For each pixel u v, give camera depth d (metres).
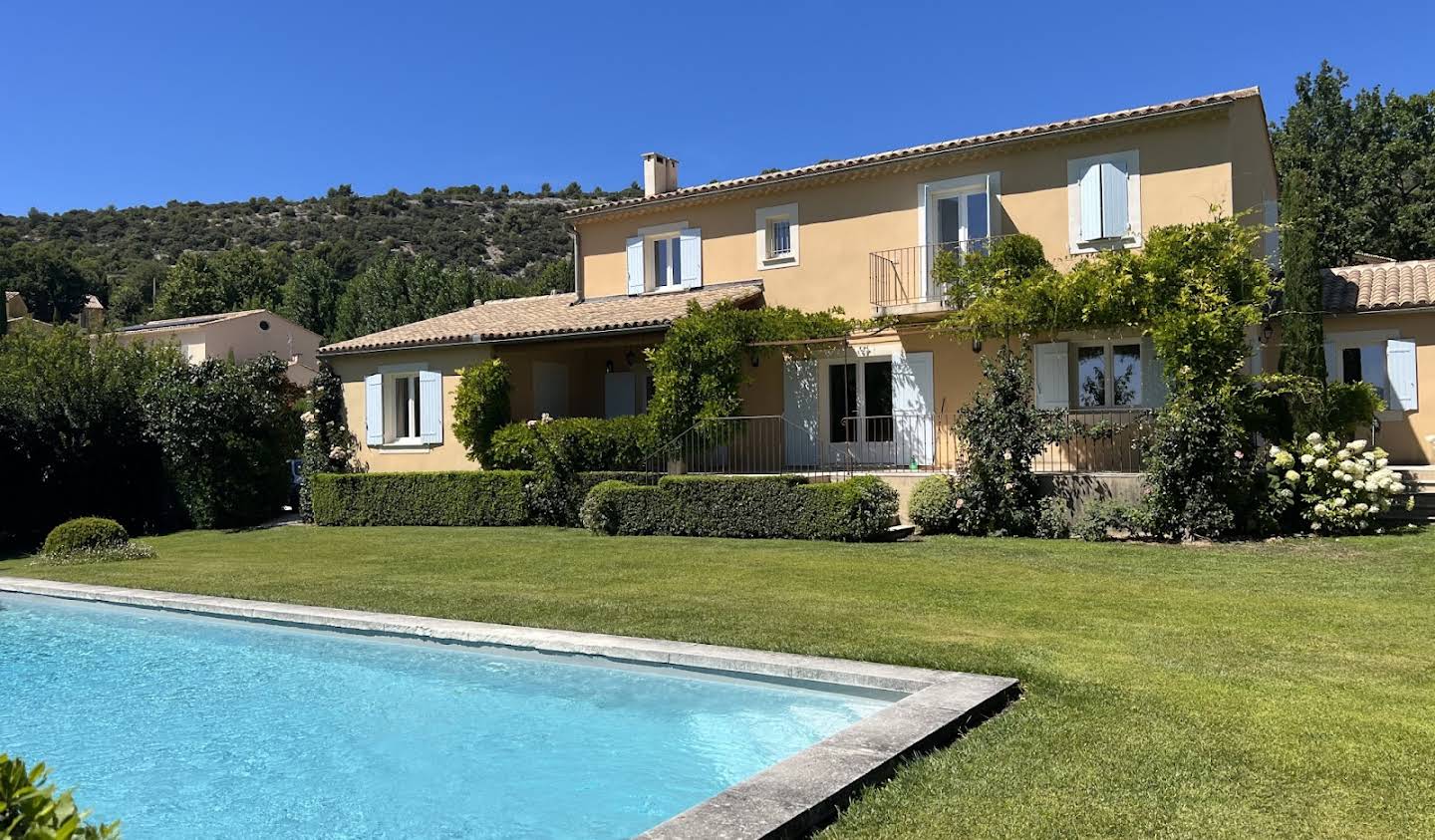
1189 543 12.02
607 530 15.05
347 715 6.95
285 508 22.83
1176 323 12.47
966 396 16.45
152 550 15.13
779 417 16.41
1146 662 6.27
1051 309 13.62
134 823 5.17
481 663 7.82
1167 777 4.27
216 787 5.67
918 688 5.89
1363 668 6.07
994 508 13.52
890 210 17.25
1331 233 31.98
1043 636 7.12
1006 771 4.40
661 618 8.16
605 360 20.88
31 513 18.67
